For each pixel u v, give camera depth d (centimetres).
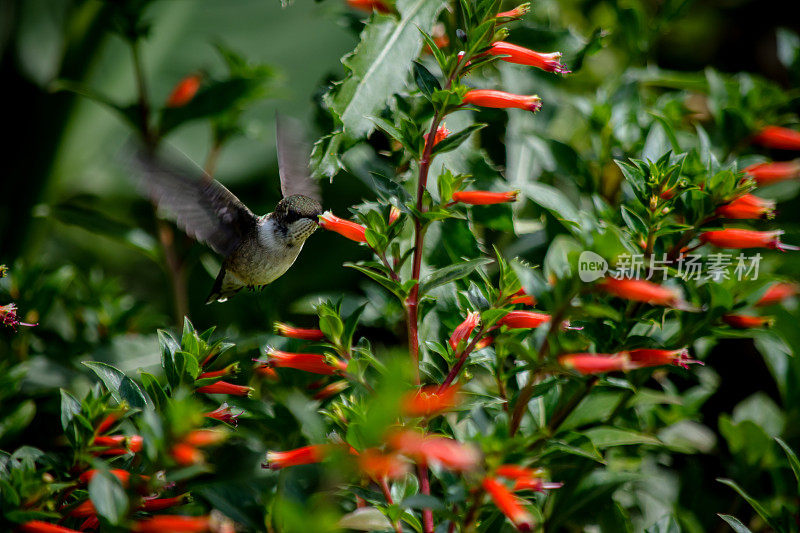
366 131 322
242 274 322
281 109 410
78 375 329
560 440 315
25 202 395
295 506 304
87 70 377
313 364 314
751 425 328
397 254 318
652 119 331
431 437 312
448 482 313
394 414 305
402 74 323
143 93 334
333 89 322
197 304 344
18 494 311
